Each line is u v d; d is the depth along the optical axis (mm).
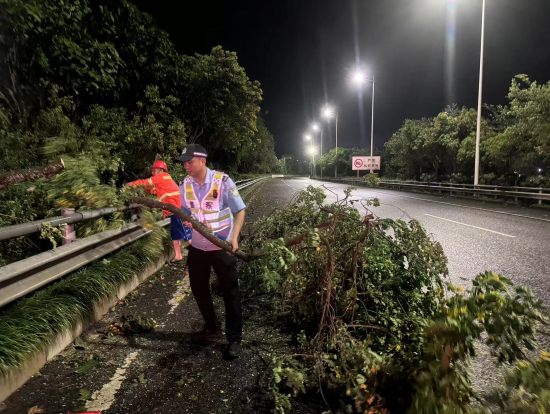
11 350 2592
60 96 7801
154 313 4102
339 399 2689
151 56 10078
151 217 3525
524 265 6188
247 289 4680
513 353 2068
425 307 3371
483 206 15852
